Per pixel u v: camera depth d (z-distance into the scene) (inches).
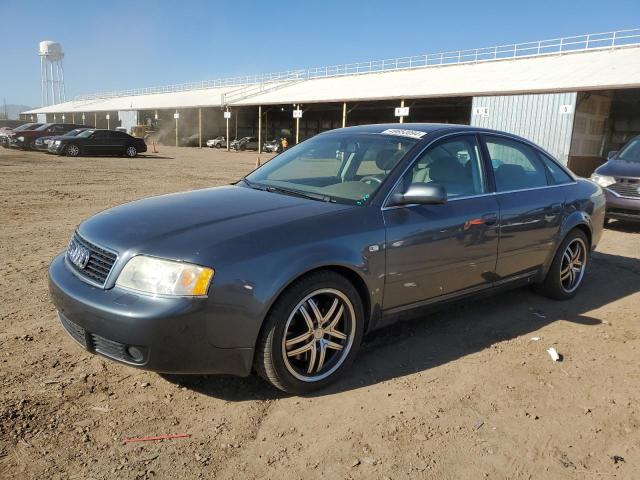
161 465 99.0
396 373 138.3
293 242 119.4
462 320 177.2
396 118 1931.6
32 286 196.7
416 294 145.5
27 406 115.3
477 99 1075.9
